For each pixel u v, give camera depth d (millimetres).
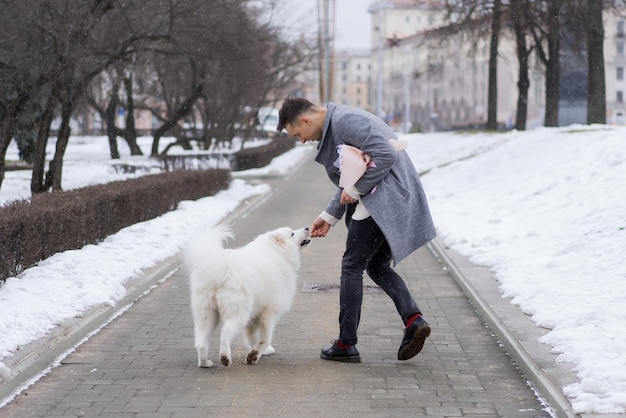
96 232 12766
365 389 6156
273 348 7266
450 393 6062
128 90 40688
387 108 123875
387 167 6379
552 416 5496
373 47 134375
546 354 6621
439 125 108875
